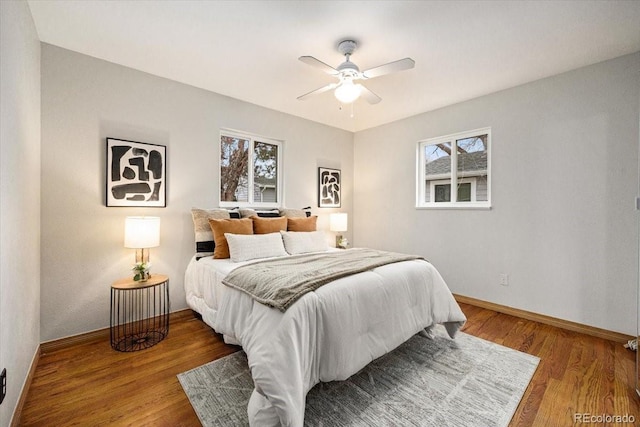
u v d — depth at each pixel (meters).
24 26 1.72
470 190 3.52
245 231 2.88
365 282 1.84
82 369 1.95
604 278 2.50
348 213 4.71
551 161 2.78
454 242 3.54
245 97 3.36
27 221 1.80
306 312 1.51
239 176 3.55
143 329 2.62
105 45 2.29
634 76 2.36
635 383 1.81
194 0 1.79
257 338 1.51
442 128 3.64
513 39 2.19
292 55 2.43
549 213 2.79
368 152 4.57
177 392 1.71
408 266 2.22
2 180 1.31
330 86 2.40
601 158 2.51
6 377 1.34
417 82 2.93
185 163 2.98
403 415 1.53
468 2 1.79
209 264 2.53
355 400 1.64
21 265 1.65
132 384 1.78
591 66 2.55
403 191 4.10
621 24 1.99
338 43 2.25
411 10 1.87
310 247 3.09
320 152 4.30
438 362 2.06
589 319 2.57
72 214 2.36
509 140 3.06
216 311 2.26
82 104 2.40
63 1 1.80
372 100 2.59
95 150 2.46
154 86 2.78
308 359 1.47
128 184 2.61
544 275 2.83
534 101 2.88
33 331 1.96
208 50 2.37
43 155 2.23
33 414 1.52
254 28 2.07
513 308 3.04
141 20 1.98
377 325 1.80
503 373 1.92
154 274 2.69
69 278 2.34
